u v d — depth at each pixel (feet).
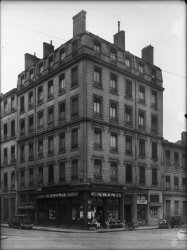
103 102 134.21
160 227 134.10
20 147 165.48
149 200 148.77
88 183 121.90
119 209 134.10
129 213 140.05
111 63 139.64
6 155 177.78
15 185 166.61
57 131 140.15
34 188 149.69
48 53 159.12
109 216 129.59
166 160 168.45
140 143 149.38
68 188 128.77
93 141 128.06
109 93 137.49
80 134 127.54
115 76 142.10
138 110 150.20
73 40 136.26
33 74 160.76
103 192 126.93
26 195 156.25
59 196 132.36
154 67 163.43
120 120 140.56
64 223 130.31
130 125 144.97
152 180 152.97
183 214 172.96
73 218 127.34
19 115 168.96
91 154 126.11
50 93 148.36
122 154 139.23
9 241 72.59
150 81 158.10
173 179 170.09
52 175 141.08
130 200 140.26
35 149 153.48
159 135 159.94
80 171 124.98
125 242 71.36
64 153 134.82
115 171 135.54
